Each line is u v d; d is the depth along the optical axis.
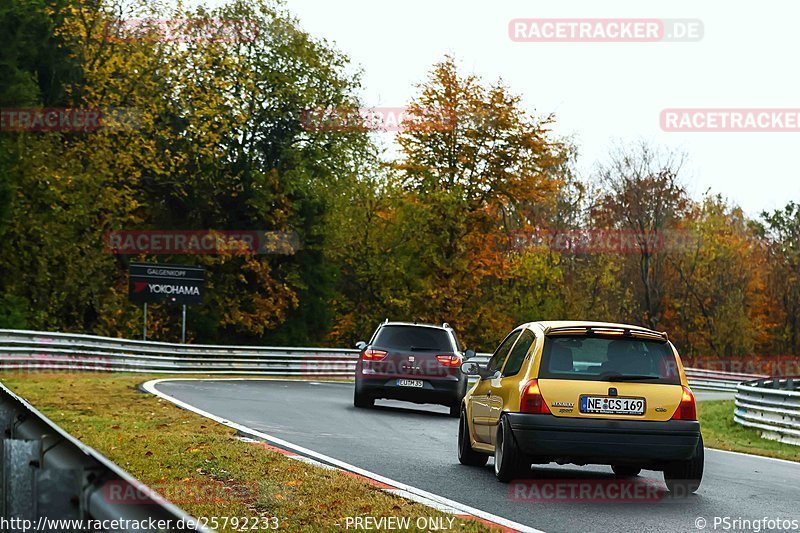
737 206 121.19
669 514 13.59
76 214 68.69
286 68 85.12
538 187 86.19
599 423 15.49
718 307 117.06
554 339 16.08
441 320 88.88
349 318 91.38
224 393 34.34
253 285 84.69
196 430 21.31
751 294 122.25
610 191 110.50
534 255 98.94
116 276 76.50
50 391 29.89
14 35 66.25
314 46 86.50
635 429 15.50
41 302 68.62
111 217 71.56
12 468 7.19
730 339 117.19
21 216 67.38
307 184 84.88
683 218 113.00
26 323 65.12
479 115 84.25
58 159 69.31
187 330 81.31
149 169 78.00
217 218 83.88
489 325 90.88
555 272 99.62
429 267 89.50
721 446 27.41
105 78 73.19
